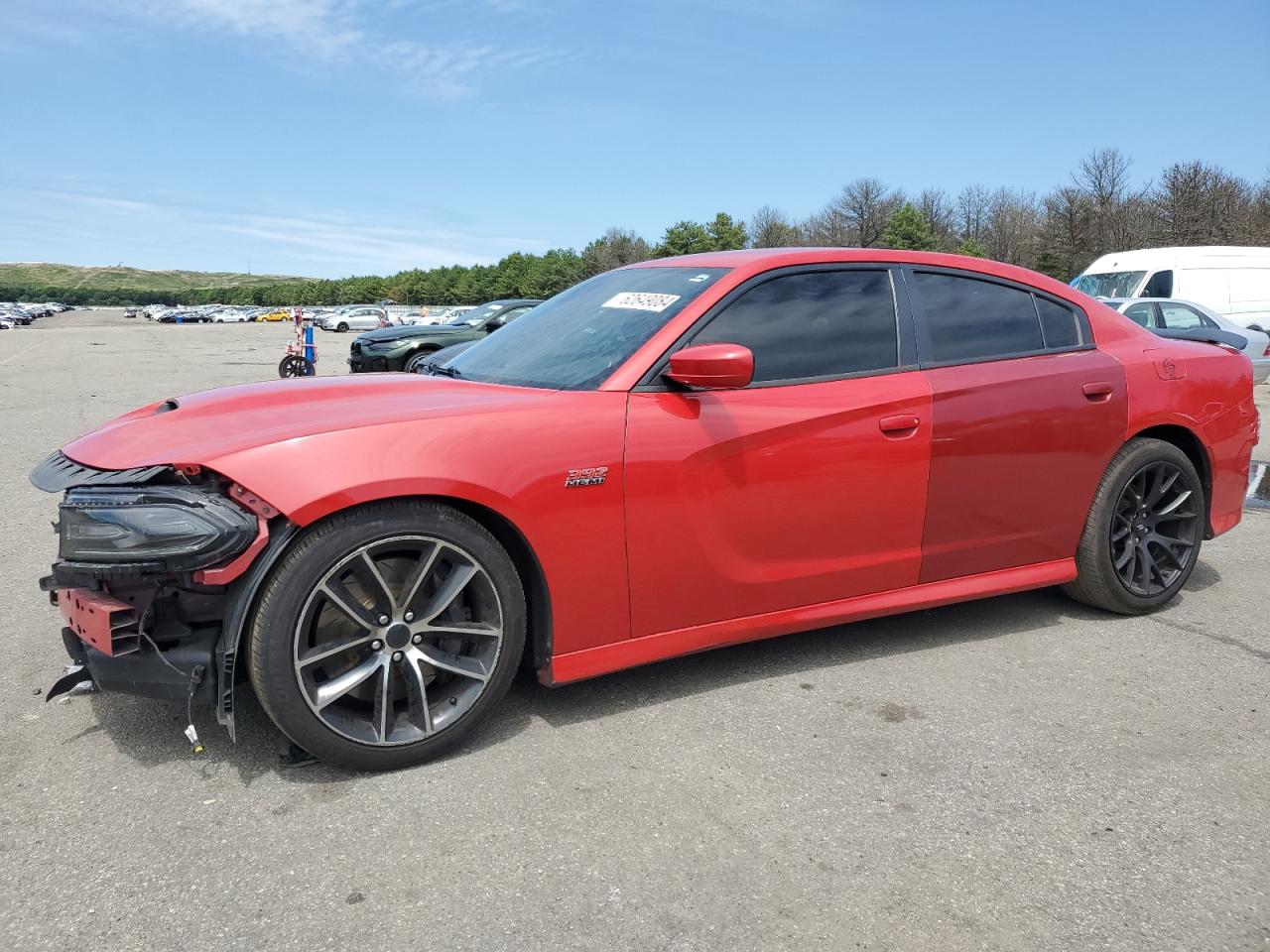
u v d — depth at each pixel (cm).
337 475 231
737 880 205
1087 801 240
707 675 319
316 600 235
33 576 434
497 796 239
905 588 328
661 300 306
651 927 189
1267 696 306
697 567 285
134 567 223
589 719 284
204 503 225
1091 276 1625
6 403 1202
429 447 244
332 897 198
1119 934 189
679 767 255
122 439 252
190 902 196
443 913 193
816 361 306
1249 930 191
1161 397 372
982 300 348
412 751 250
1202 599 409
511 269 11312
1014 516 344
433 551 248
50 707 290
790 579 303
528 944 184
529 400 269
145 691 237
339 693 241
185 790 240
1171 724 285
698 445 278
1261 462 752
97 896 197
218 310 9312
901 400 312
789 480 294
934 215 7388
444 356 390
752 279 304
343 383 295
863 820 230
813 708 293
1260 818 233
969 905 198
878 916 194
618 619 277
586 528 265
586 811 232
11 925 188
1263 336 1260
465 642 264
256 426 248
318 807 233
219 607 243
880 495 311
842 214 7569
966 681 316
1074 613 389
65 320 9338
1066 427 347
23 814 229
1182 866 213
